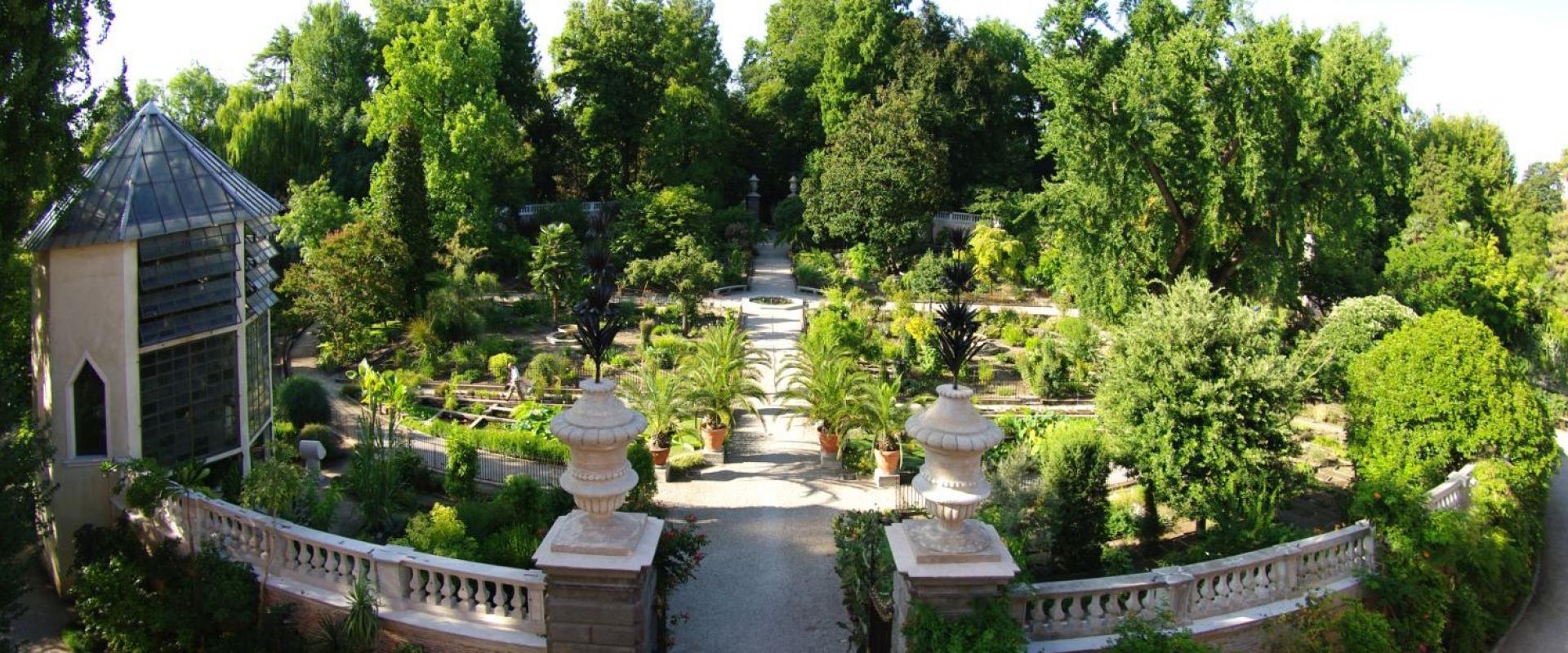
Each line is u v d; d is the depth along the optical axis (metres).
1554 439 23.12
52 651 17.31
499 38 67.06
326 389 35.47
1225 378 19.86
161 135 20.64
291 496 16.70
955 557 13.46
